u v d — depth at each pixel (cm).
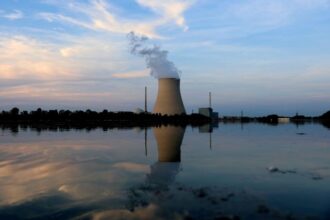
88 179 1276
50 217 853
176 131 4281
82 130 4403
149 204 935
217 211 863
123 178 1287
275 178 1256
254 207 892
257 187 1112
